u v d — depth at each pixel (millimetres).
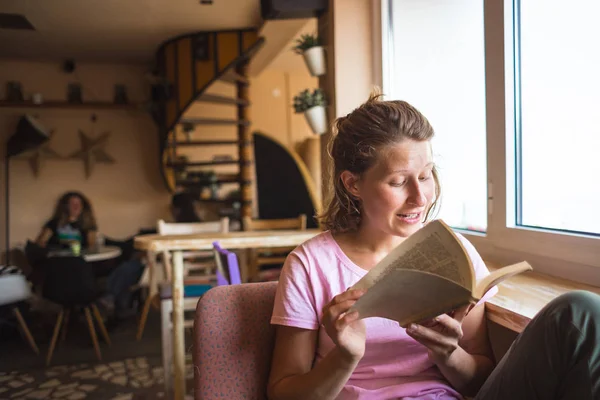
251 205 5809
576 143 1471
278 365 1079
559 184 1550
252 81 6949
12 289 3920
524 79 1688
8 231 6277
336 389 961
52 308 5176
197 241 2369
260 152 5234
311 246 1143
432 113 2289
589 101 1415
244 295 1186
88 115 6555
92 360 3699
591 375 817
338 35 2719
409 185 1026
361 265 1113
